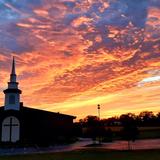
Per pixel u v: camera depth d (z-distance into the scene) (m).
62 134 63.78
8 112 61.34
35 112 62.75
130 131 42.66
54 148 48.19
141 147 43.72
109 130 63.72
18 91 62.97
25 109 62.91
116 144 52.75
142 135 76.56
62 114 64.94
